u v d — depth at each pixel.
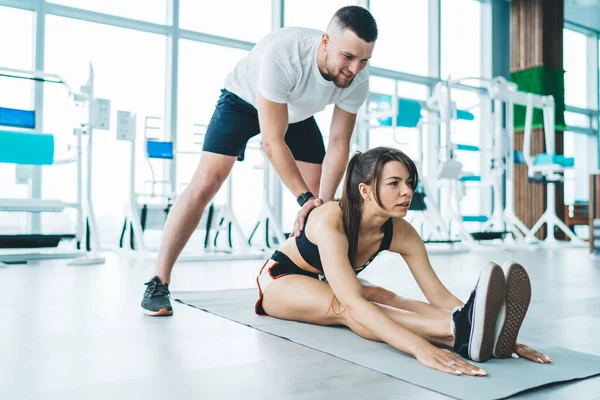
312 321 1.69
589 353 1.41
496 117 5.82
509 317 1.22
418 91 7.83
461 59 8.27
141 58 5.91
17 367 1.23
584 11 8.87
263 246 5.03
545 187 8.00
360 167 1.44
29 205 3.75
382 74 7.27
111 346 1.43
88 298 2.25
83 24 5.57
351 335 1.55
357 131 5.98
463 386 1.08
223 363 1.26
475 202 8.17
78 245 4.05
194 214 2.04
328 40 1.66
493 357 1.31
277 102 1.77
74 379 1.14
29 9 5.27
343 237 1.44
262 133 1.82
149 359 1.30
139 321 1.77
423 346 1.25
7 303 2.11
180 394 1.04
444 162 5.04
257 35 6.51
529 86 8.12
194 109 6.10
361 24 1.57
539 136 7.95
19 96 5.20
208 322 1.75
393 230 1.56
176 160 5.89
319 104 1.88
